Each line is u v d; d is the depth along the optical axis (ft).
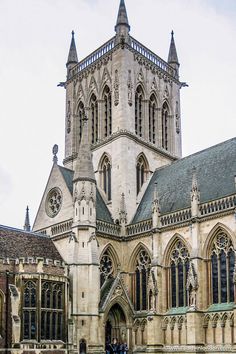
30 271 278.67
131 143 369.09
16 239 311.47
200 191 319.27
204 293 285.23
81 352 291.79
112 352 298.76
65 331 285.64
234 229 277.03
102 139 384.06
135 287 332.39
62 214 340.39
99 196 365.61
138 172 374.02
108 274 333.42
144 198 366.02
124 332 319.68
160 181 367.25
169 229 312.91
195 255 288.51
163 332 301.02
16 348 260.83
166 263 312.50
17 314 267.39
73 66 425.28
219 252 285.84
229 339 267.80
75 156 399.44
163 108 410.93
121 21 389.60
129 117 373.61
